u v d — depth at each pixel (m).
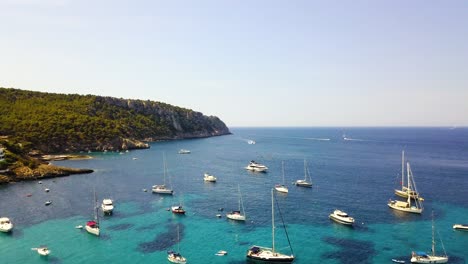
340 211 84.94
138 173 154.00
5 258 61.69
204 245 68.06
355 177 145.25
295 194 112.62
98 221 82.62
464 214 88.94
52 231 75.56
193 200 104.25
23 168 138.75
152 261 60.72
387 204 99.12
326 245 68.06
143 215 87.94
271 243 69.19
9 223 77.06
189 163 190.00
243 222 82.50
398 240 70.62
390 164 186.25
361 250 65.62
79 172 151.12
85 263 59.84
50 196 107.69
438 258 59.53
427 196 109.38
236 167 176.38
